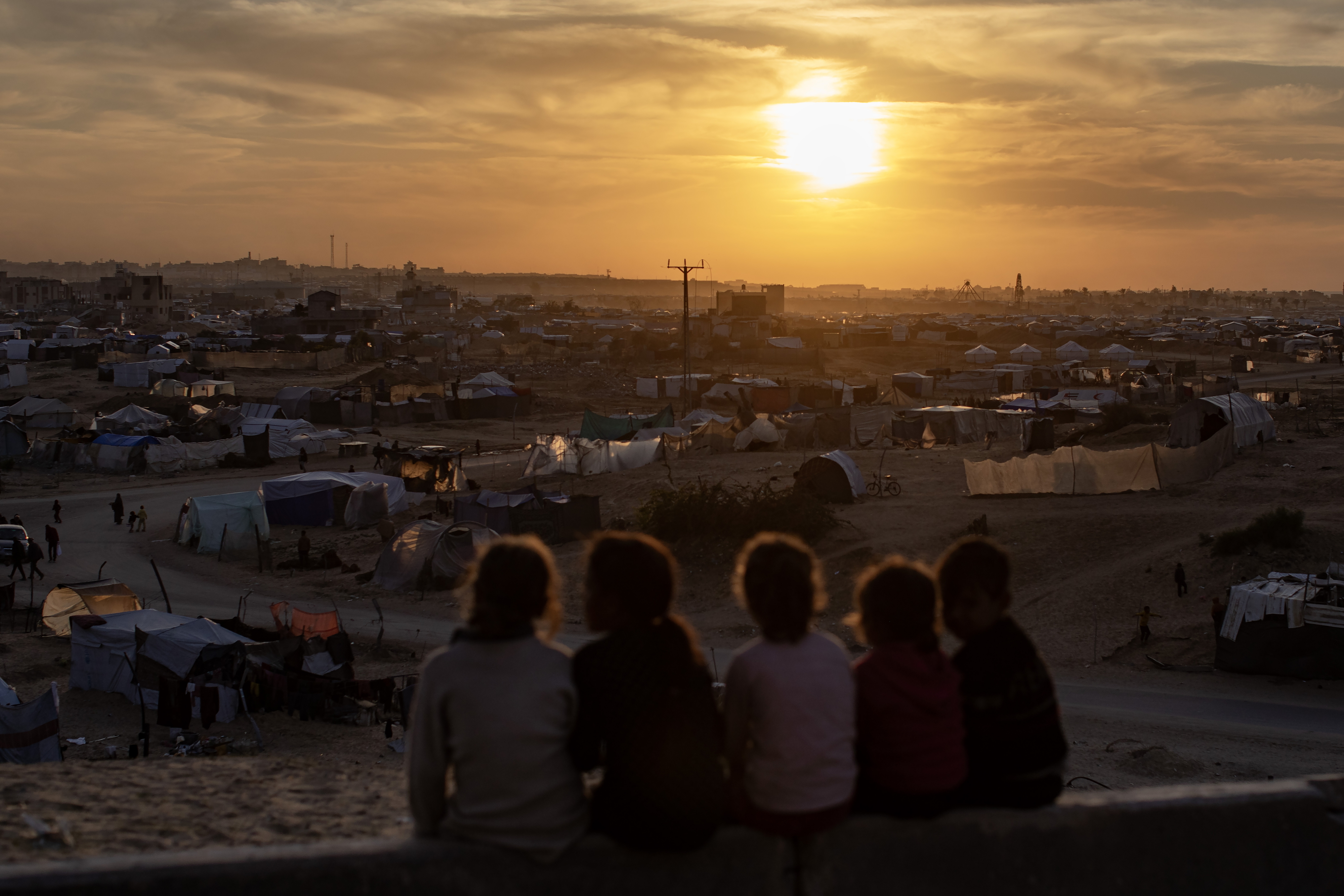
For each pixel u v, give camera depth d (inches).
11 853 255.1
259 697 875.4
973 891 143.9
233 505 1690.5
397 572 1438.2
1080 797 154.5
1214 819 153.9
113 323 6988.2
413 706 135.1
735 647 1101.7
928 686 141.8
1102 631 1073.5
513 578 131.1
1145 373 3853.3
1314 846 157.2
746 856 137.3
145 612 991.6
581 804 134.8
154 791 359.6
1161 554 1228.5
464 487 2206.0
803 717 134.6
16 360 4355.3
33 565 1459.2
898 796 140.9
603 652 132.0
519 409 3476.9
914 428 2456.9
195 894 125.6
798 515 1425.9
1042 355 5590.6
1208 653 992.2
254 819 311.9
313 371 4416.8
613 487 2012.8
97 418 2832.2
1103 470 1566.2
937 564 154.3
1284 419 2361.0
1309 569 1111.0
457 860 130.4
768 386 3595.0
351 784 404.8
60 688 952.9
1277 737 791.7
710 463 2210.9
